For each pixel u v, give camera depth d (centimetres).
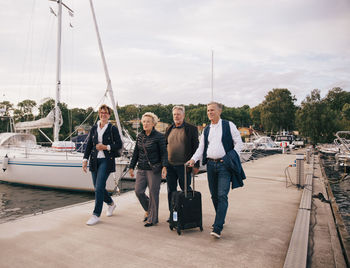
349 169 1343
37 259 273
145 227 371
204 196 592
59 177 1012
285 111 6925
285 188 696
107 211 433
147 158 379
